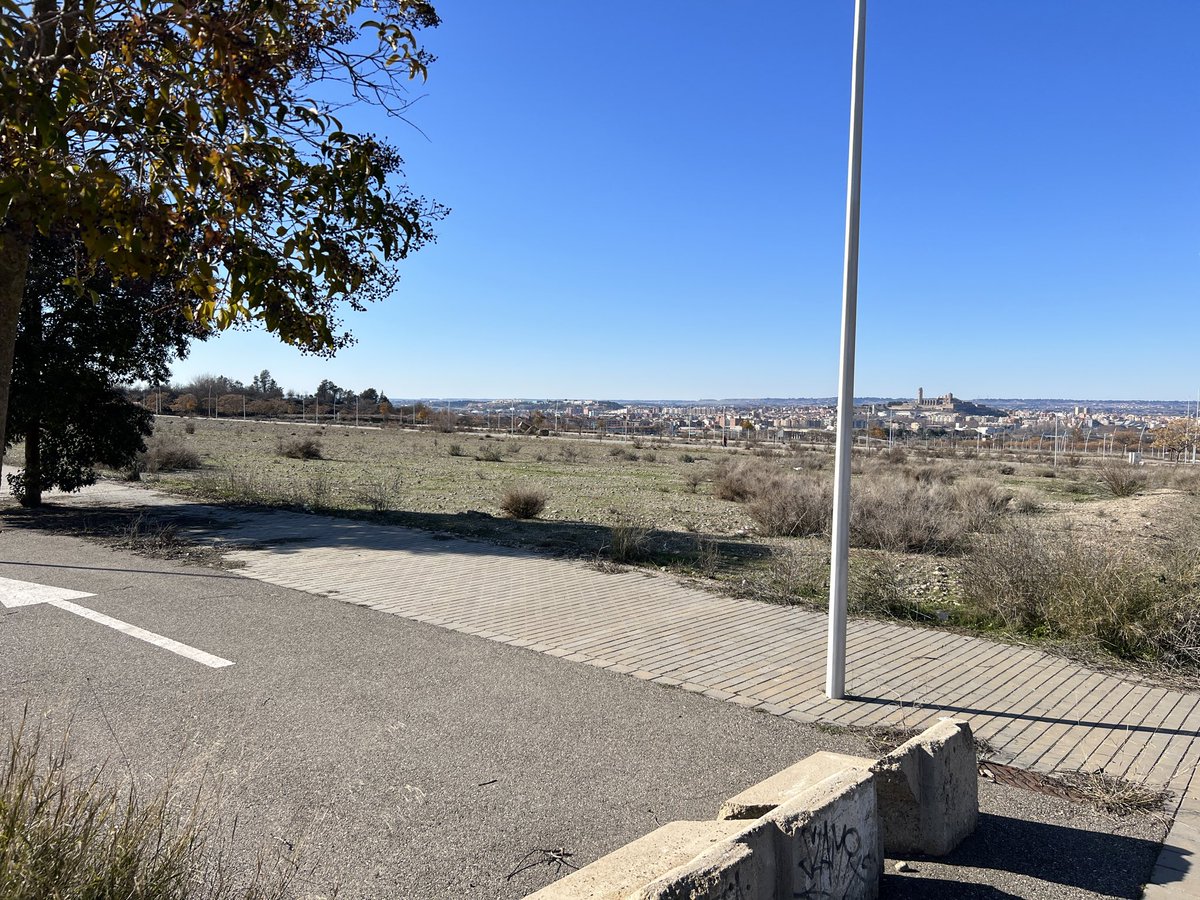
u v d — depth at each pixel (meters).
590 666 6.54
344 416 101.12
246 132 3.53
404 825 3.87
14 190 2.73
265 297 3.38
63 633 7.02
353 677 6.07
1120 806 4.27
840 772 3.43
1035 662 7.01
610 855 3.19
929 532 14.17
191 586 9.02
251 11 3.30
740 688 6.11
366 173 3.64
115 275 3.28
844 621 5.93
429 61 3.97
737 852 2.67
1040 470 40.88
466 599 8.82
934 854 3.74
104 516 14.48
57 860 2.47
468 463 37.47
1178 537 12.53
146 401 97.88
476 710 5.46
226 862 3.47
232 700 5.50
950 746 3.86
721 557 12.05
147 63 3.25
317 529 13.50
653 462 44.03
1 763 3.96
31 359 13.32
